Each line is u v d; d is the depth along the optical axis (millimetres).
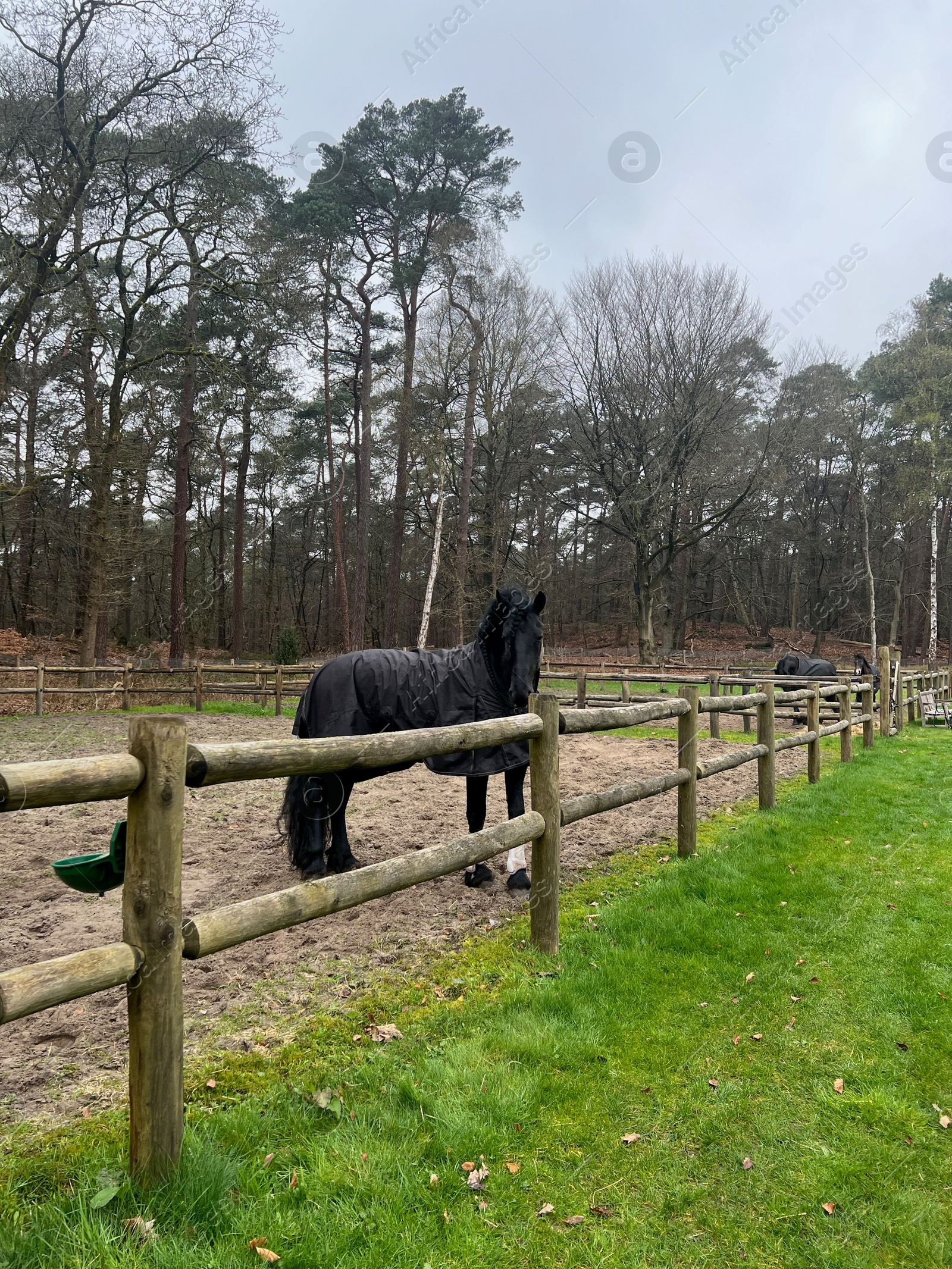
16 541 26219
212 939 1875
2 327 14742
